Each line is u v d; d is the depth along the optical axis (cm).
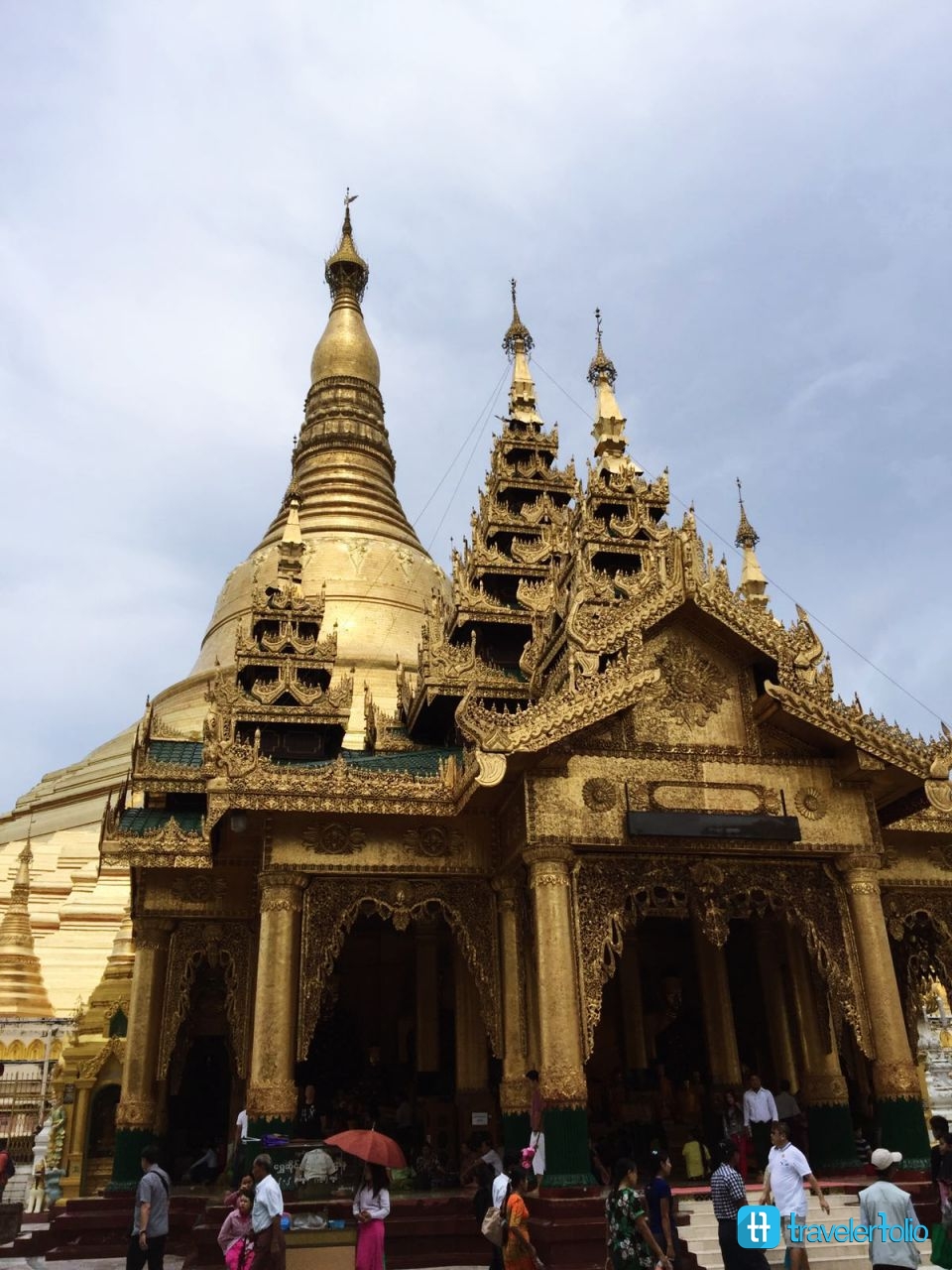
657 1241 1423
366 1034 3188
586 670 2234
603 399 4350
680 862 2258
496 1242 1516
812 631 2395
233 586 6275
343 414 7038
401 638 5725
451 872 2364
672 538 2416
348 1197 1802
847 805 2334
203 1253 1927
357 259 7825
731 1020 2772
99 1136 3294
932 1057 4109
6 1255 2461
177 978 2722
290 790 2275
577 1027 2036
